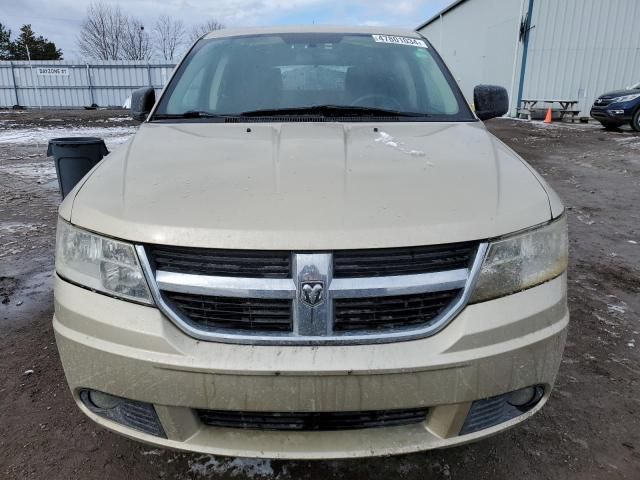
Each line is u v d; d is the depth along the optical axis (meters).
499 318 1.56
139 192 1.71
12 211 5.93
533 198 1.74
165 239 1.52
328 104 2.64
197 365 1.49
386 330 1.53
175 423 1.58
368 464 2.03
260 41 3.04
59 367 2.68
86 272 1.64
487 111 3.01
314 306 1.48
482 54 22.61
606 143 11.64
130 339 1.54
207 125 2.44
